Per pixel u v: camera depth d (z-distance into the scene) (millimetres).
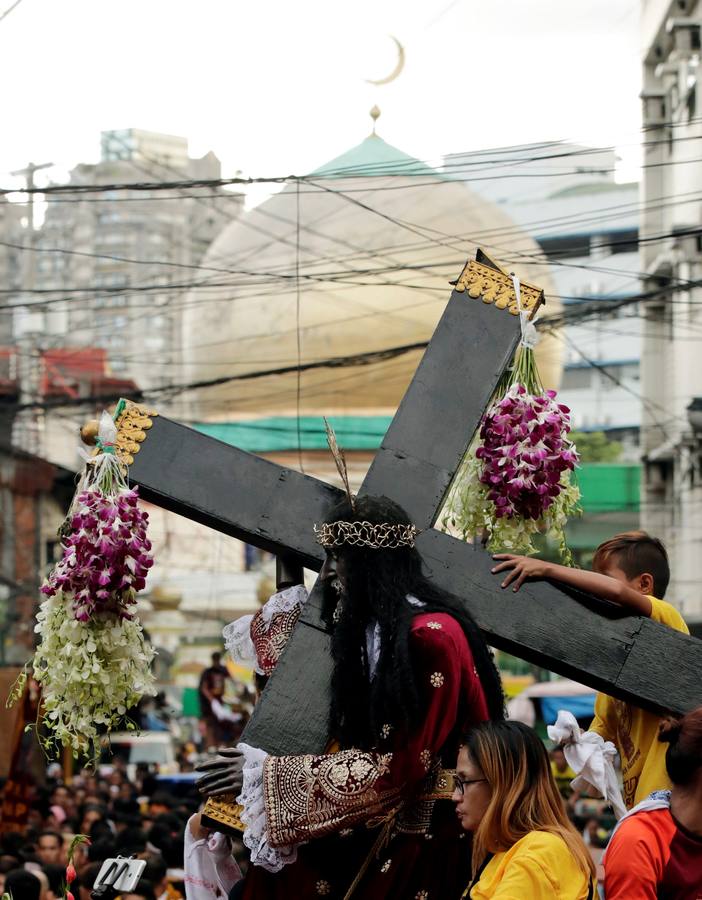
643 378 30797
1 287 50875
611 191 44625
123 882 4355
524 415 4820
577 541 37219
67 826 13562
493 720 4027
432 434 4773
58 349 33812
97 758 4590
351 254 22141
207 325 24984
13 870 8031
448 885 4141
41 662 4672
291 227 23031
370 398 23812
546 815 3908
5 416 28625
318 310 23266
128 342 49375
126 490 4559
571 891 3807
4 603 29141
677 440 28719
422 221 21984
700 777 3869
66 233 54594
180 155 57469
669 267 27812
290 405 24172
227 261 24594
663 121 28734
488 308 5008
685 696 4355
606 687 4398
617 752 4922
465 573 4492
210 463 4766
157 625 37844
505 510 4875
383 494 4656
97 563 4457
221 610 38094
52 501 30641
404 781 3977
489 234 21938
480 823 3910
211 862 4609
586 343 48000
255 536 4676
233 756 4133
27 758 12977
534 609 4441
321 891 4148
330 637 4301
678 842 3895
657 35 28422
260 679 4828
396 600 4094
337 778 3957
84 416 29312
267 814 3967
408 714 3961
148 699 27094
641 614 4473
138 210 55562
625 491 37219
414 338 22953
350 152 22922
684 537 28703
